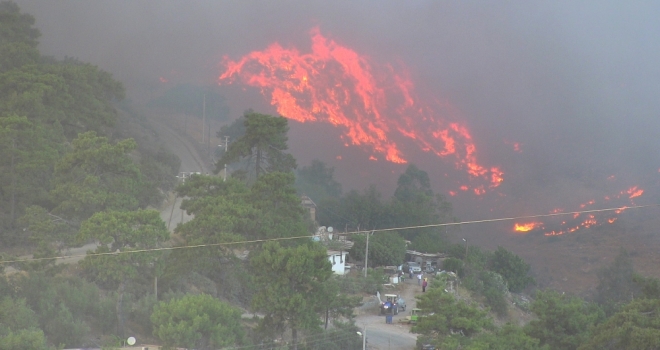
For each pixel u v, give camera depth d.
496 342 43.59
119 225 55.00
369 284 79.25
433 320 46.91
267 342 49.81
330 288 53.44
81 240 54.88
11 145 71.94
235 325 47.72
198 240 59.34
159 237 56.69
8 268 59.22
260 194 70.00
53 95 86.81
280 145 82.94
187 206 69.12
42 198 72.25
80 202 63.22
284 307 49.19
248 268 62.94
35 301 51.25
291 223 67.38
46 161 72.44
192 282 63.22
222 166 82.50
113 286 58.69
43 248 57.03
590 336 44.28
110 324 52.12
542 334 46.97
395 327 65.62
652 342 38.94
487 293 87.62
